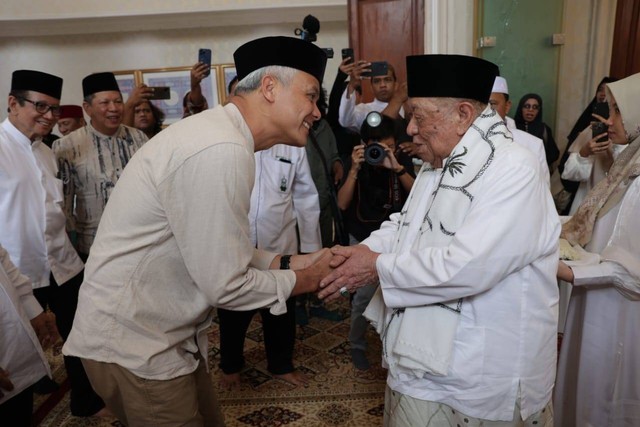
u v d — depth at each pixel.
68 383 2.43
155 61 4.97
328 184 2.36
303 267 1.32
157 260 1.07
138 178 1.04
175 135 1.02
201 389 1.33
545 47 2.88
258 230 2.13
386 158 2.08
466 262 0.97
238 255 1.03
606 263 1.38
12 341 1.43
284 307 1.15
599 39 2.95
